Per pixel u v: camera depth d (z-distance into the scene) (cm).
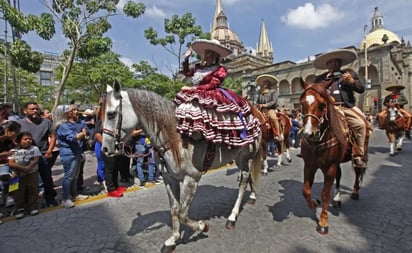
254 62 4466
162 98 309
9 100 2064
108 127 280
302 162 902
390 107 965
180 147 295
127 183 654
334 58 445
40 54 976
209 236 354
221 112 311
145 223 401
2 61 2028
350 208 442
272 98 740
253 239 344
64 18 1067
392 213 416
